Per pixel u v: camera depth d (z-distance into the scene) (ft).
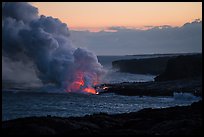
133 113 291.38
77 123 241.55
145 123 253.24
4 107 453.58
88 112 429.79
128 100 554.05
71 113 420.36
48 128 220.64
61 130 227.20
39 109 447.01
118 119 269.64
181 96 568.82
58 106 481.05
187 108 293.23
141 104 510.99
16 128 218.79
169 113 277.85
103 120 258.98
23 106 468.75
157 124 245.24
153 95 610.24
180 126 232.73
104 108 468.75
